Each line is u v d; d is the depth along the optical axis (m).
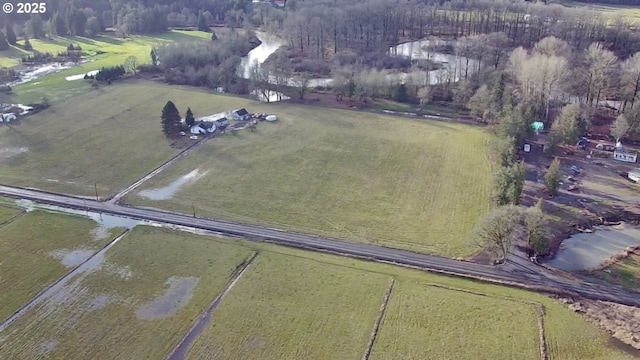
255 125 163.12
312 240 104.12
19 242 102.94
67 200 119.19
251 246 102.12
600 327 81.06
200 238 104.69
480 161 137.38
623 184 126.88
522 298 87.50
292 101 187.88
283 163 136.88
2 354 76.00
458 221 110.06
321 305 86.06
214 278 92.75
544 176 130.62
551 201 119.12
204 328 81.44
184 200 119.06
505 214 95.75
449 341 78.31
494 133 155.75
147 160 139.00
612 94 183.12
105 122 164.75
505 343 77.75
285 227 108.56
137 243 102.94
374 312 84.44
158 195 121.31
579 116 148.00
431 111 178.12
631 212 114.31
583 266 96.75
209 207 116.12
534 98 166.00
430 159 139.00
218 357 75.88
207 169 133.88
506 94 161.75
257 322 82.56
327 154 142.12
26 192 122.50
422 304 86.06
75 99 186.25
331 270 94.88
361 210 114.81
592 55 185.38
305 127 161.50
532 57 179.75
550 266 96.50
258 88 194.75
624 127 145.88
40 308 85.56
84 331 80.81
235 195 121.12
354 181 127.38
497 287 90.38
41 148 145.62
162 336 79.81
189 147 146.75
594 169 134.88
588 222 111.12
